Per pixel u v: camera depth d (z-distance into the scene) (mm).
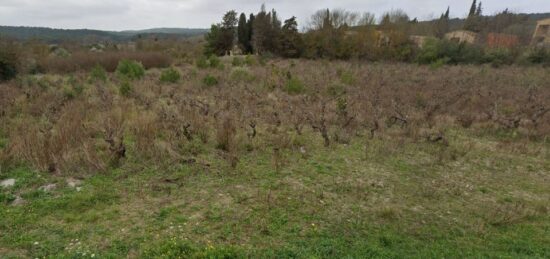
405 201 4676
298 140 6852
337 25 33500
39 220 3848
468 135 8070
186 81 13672
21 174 4941
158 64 22656
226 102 9688
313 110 9273
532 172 5941
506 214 4301
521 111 9695
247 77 14898
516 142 7449
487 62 25078
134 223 3844
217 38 33656
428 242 3691
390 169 5809
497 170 5984
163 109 8078
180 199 4438
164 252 3246
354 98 10891
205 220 3953
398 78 16391
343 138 7160
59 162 5078
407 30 32969
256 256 3311
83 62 19984
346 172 5570
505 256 3416
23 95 9977
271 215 4113
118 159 5430
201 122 7359
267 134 7273
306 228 3871
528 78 16750
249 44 34656
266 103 10234
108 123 6562
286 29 31062
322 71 18094
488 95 11938
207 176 5168
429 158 6402
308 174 5410
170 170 5277
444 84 13758
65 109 8156
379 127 8078
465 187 5227
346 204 4508
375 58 28234
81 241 3482
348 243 3598
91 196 4348
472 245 3650
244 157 6004
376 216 4227
